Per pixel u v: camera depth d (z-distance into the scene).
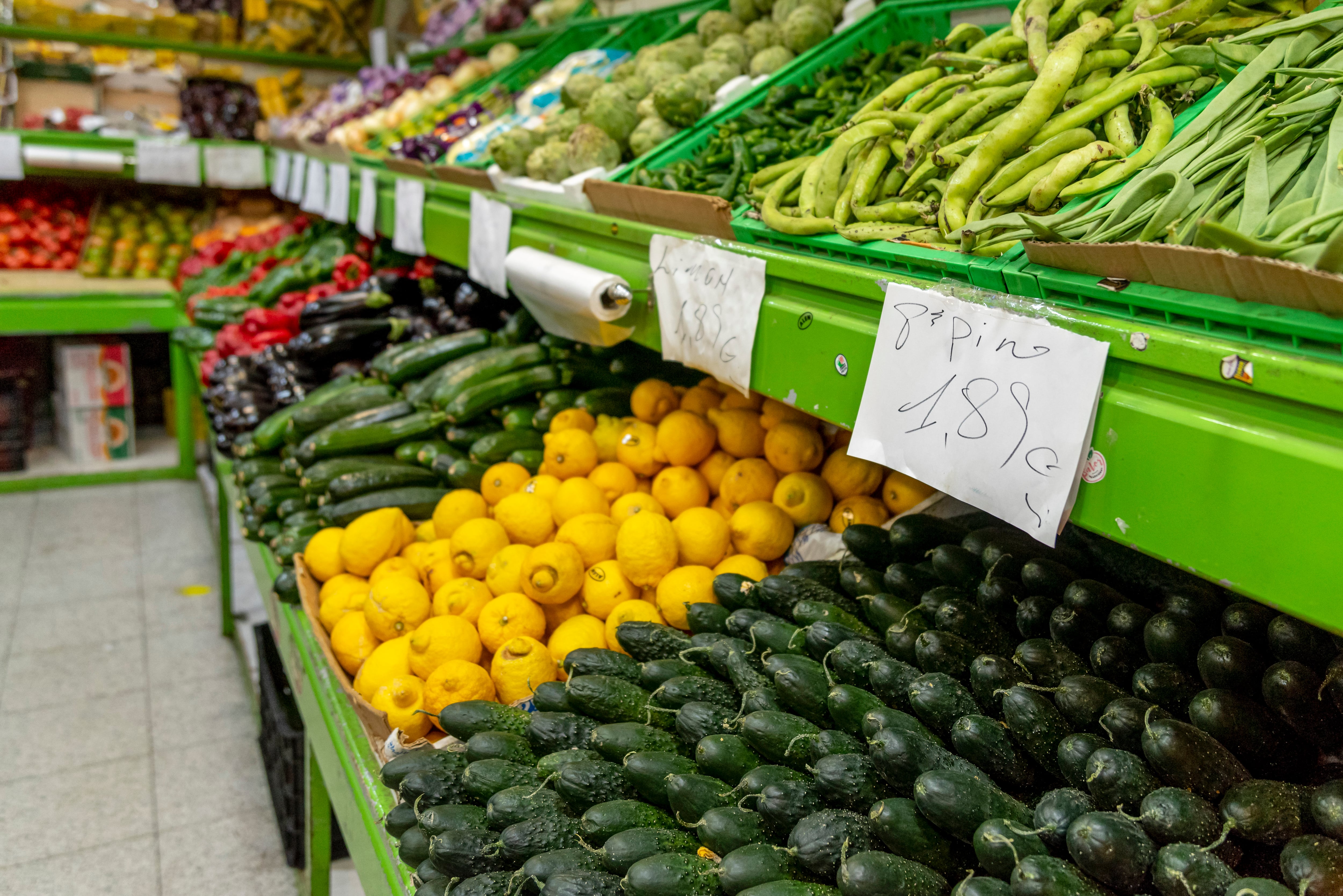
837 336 1.17
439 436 2.36
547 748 1.22
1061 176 1.06
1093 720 0.92
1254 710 0.84
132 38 5.89
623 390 2.10
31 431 5.26
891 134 1.40
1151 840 0.76
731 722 1.13
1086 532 1.21
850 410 1.16
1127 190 0.93
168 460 5.19
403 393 2.58
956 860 0.88
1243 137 0.94
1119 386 0.82
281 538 2.14
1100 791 0.82
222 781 2.65
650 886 0.93
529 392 2.28
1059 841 0.81
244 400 2.95
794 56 2.50
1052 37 1.38
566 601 1.58
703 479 1.77
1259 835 0.75
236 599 3.66
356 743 1.52
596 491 1.72
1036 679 0.99
